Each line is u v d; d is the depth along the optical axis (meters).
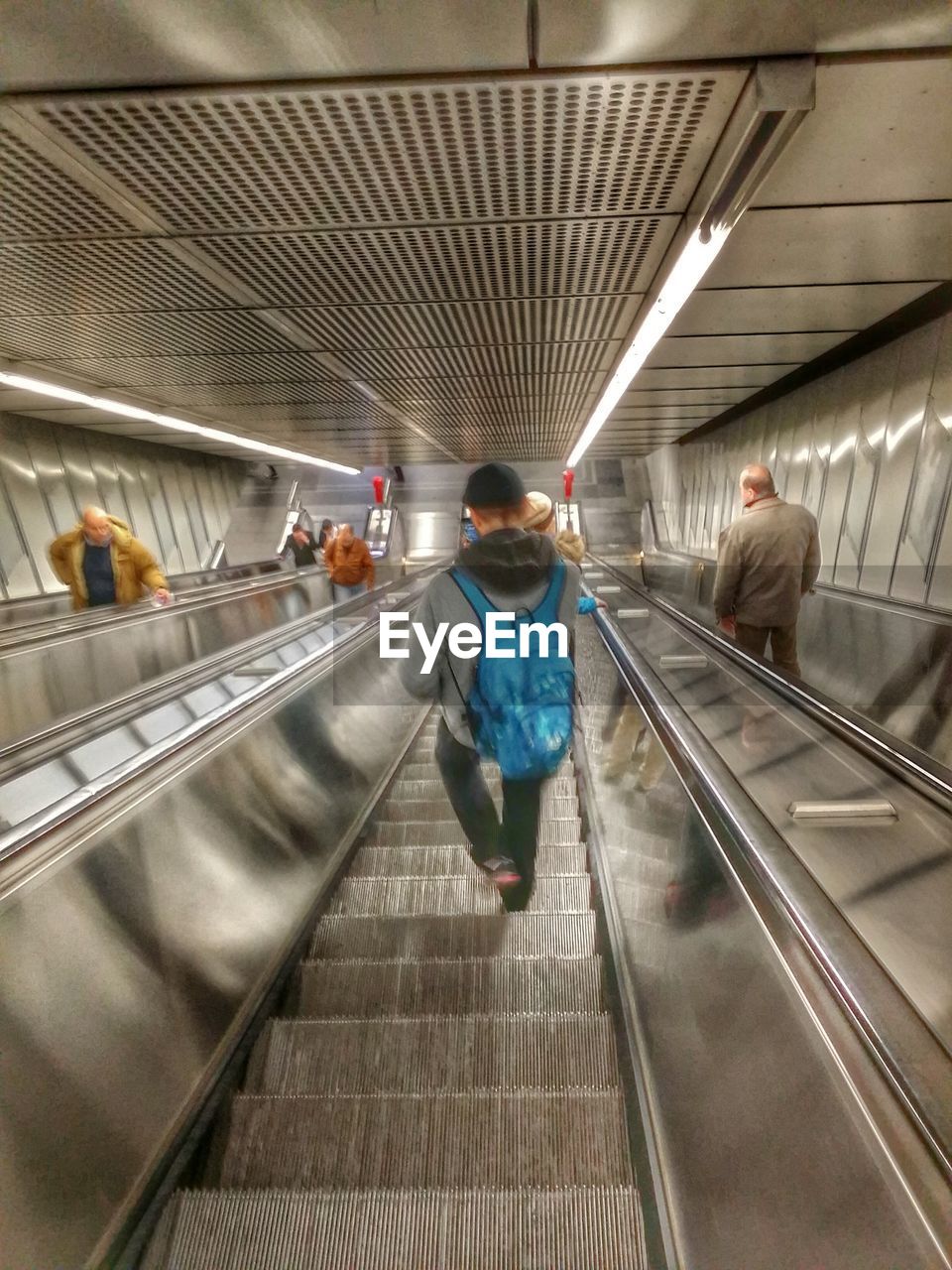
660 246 3.44
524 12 1.94
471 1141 1.79
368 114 2.38
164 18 1.92
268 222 3.12
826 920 1.39
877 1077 1.04
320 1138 1.80
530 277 3.81
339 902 3.04
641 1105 1.86
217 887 2.31
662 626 4.86
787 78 2.15
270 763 2.97
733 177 2.64
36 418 8.64
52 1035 1.53
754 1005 1.38
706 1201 1.38
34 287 3.84
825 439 6.71
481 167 2.69
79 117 2.36
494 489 2.23
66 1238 1.39
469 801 2.44
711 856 1.80
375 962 2.54
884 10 1.95
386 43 2.05
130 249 3.38
